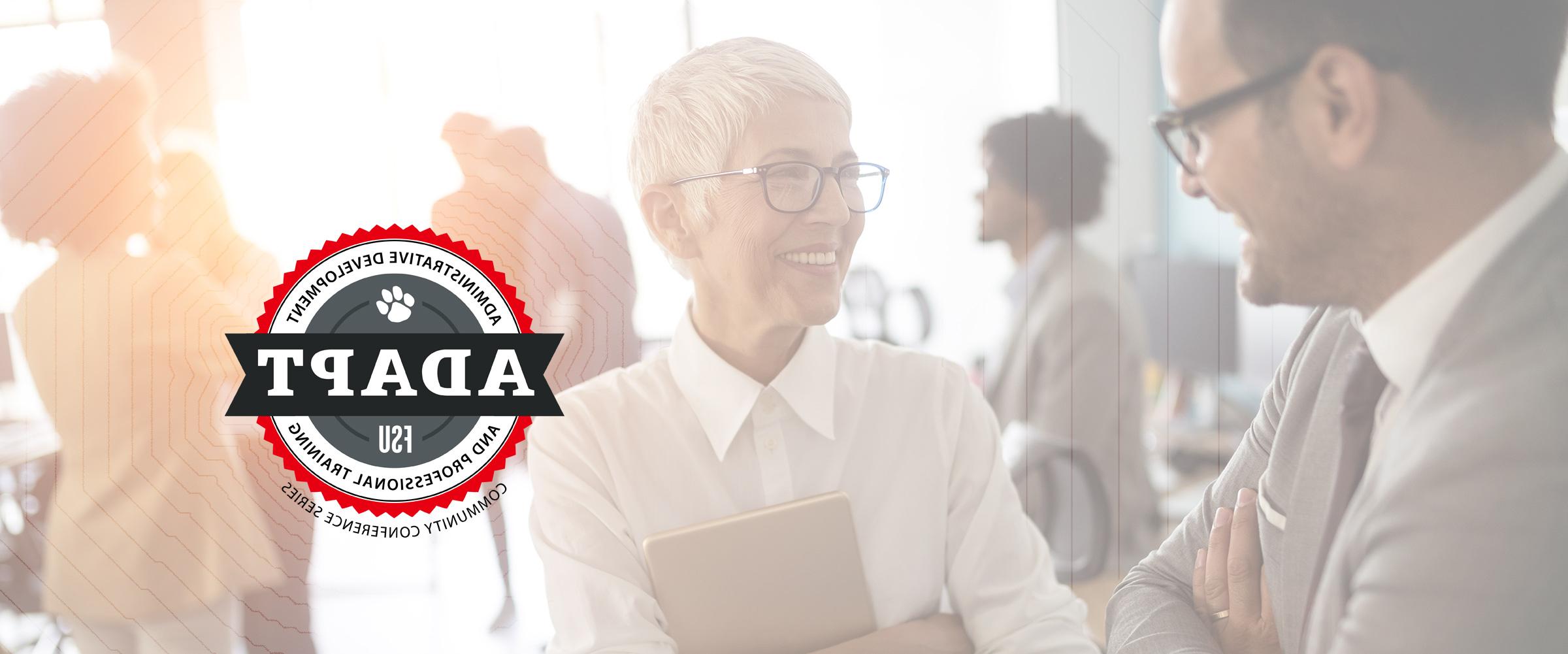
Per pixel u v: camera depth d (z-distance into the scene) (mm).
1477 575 764
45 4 961
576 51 977
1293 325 1073
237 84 978
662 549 801
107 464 964
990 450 901
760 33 1006
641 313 966
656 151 823
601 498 822
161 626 971
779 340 845
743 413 832
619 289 965
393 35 978
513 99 977
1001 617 863
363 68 980
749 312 829
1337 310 876
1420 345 825
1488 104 828
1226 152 917
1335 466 839
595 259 964
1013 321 1064
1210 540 900
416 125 980
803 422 854
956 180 1046
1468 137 834
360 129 979
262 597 971
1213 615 873
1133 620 888
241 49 976
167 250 974
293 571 978
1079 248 1072
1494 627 756
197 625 975
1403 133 844
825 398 855
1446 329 816
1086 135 1065
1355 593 804
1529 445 764
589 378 963
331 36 979
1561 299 787
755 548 814
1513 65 825
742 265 816
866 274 1033
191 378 972
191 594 974
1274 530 873
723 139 797
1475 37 823
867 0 1013
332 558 981
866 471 866
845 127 825
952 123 1046
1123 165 1073
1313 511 847
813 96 807
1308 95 871
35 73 963
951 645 852
